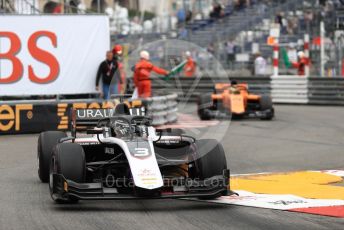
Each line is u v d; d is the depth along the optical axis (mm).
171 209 20766
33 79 49000
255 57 76688
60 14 49500
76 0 61188
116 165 21797
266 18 85625
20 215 19938
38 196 23156
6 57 48219
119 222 18859
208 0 94562
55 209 20781
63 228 18172
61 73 49719
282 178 27031
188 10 92188
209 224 18594
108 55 49906
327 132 43500
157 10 96125
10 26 48219
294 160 32406
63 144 21297
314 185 25281
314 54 74125
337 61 69125
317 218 19391
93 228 18125
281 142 38969
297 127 46469
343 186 25344
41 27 49094
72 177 20656
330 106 62531
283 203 21562
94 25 50562
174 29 88625
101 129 22906
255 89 68312
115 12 88000
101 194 20188
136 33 85125
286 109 60344
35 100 47688
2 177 27516
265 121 50688
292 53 76188
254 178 27141
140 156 20312
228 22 88000
